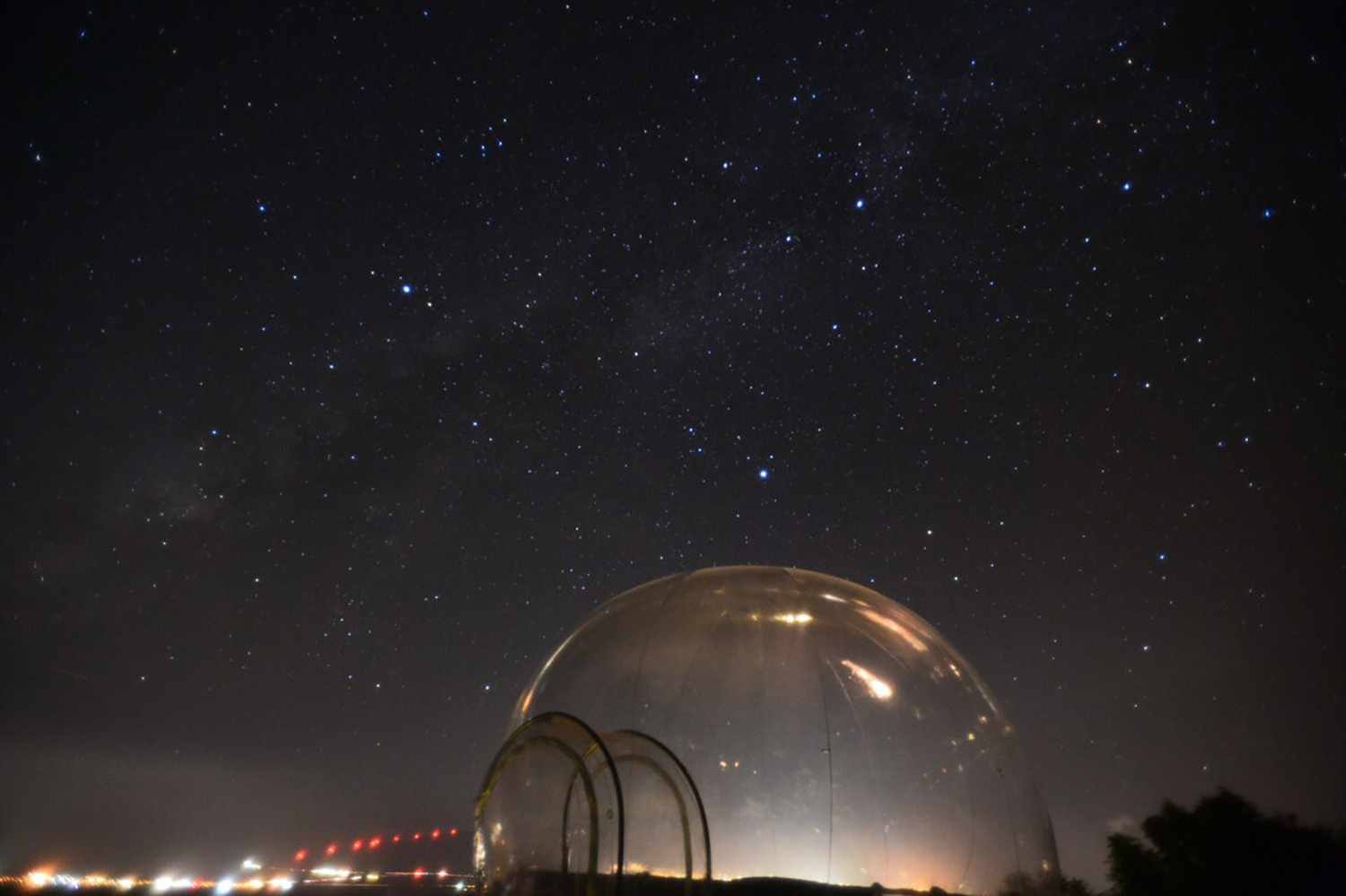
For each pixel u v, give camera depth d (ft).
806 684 12.84
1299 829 17.02
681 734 12.28
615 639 13.91
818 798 11.98
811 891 11.50
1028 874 13.16
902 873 11.95
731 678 12.82
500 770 13.09
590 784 12.04
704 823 11.57
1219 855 16.63
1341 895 16.14
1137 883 17.01
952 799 12.73
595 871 11.61
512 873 12.32
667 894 11.35
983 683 14.98
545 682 14.43
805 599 14.17
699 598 14.15
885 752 12.56
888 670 13.44
